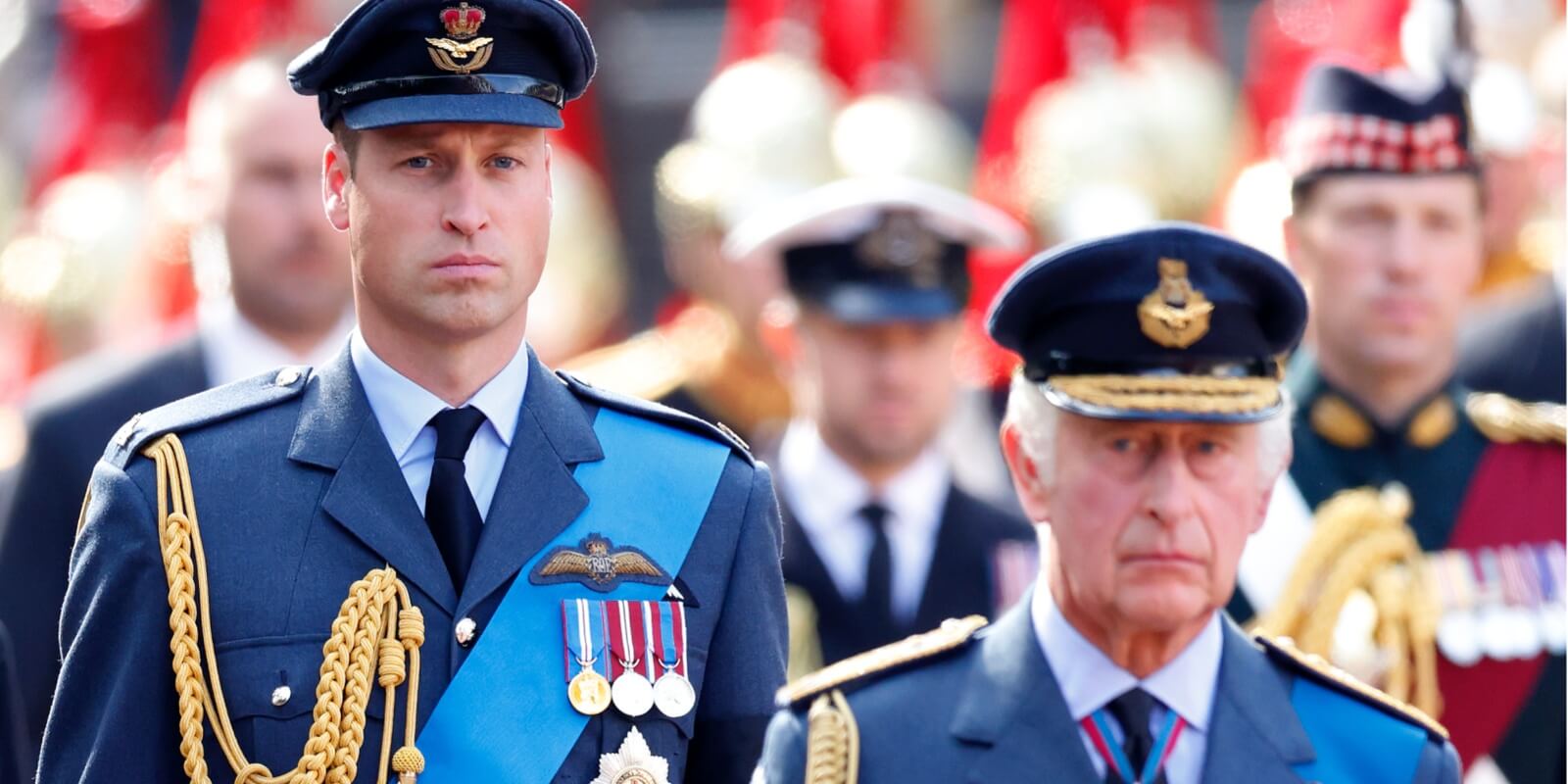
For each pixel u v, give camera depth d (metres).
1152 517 17.09
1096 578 17.17
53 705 17.78
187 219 32.78
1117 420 17.22
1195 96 36.50
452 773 17.50
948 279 27.77
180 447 17.97
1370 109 25.27
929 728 17.41
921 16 47.38
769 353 31.44
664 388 31.70
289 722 17.36
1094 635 17.38
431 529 17.94
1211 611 17.39
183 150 35.34
